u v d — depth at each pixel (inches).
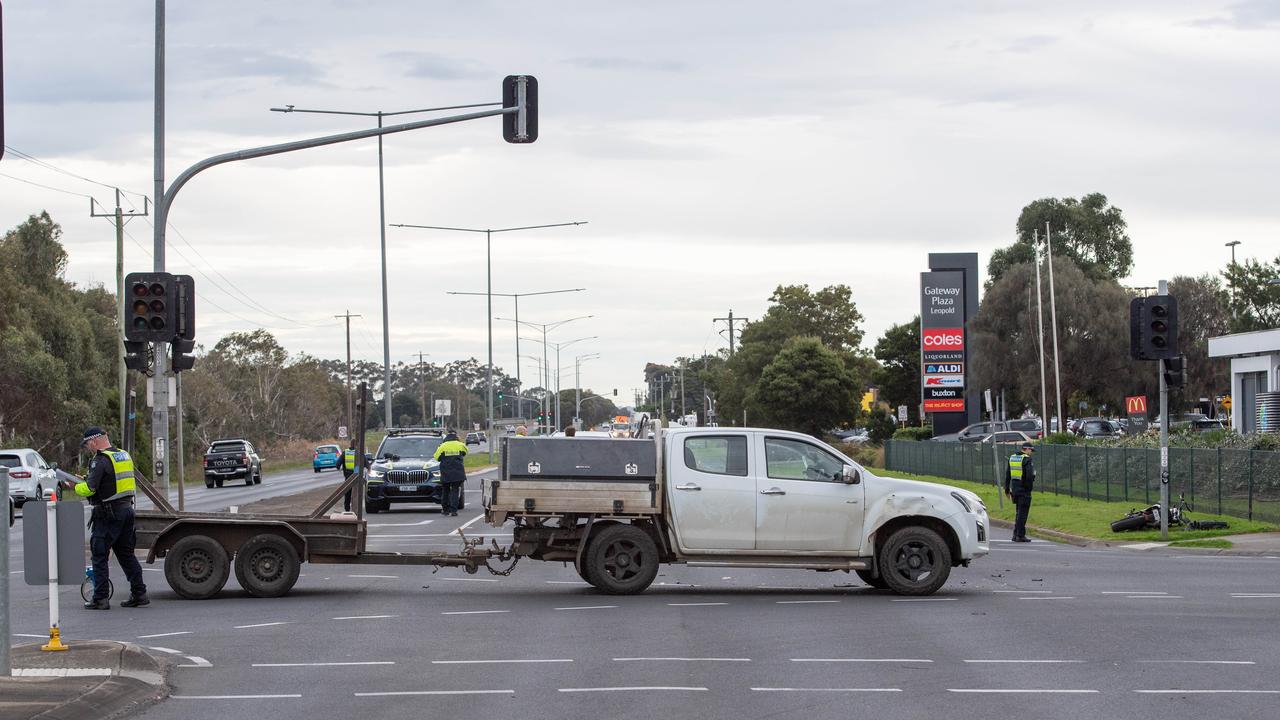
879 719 364.2
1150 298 1037.8
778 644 497.4
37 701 368.8
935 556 655.8
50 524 454.9
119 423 2092.8
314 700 393.4
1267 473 1081.4
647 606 616.4
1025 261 4042.8
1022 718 365.4
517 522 668.1
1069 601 634.8
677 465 654.5
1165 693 401.1
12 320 2278.5
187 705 387.2
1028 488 1074.1
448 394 7317.9
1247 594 663.8
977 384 2800.2
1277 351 2039.9
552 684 416.5
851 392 3686.0
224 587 698.2
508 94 818.8
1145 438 1736.0
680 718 365.1
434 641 508.4
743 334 4350.4
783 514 652.7
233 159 867.4
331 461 3090.6
